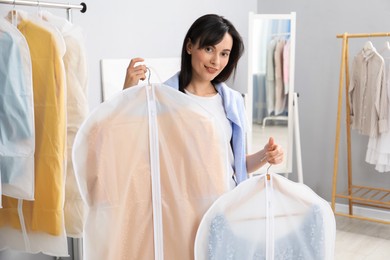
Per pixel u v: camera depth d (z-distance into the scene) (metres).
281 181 1.36
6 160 1.84
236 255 1.35
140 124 1.34
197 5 3.59
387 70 3.67
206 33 1.70
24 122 1.84
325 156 4.19
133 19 3.07
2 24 1.82
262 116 3.88
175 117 1.35
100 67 2.89
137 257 1.35
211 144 1.37
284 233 1.37
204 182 1.37
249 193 1.36
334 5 4.01
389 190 3.81
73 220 2.11
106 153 1.30
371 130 3.56
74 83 2.07
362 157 4.01
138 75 1.64
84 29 2.76
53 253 1.97
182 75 1.84
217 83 1.88
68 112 2.07
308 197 1.37
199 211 1.37
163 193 1.36
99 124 1.30
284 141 3.88
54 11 2.56
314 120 4.21
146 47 3.18
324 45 4.09
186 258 1.37
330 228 1.39
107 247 1.32
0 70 1.81
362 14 3.90
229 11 3.97
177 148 1.36
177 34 3.43
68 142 2.08
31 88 1.85
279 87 3.82
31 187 1.86
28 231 1.98
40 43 1.93
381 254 3.29
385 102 3.46
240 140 1.84
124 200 1.33
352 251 3.33
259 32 3.77
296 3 4.18
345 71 3.99
